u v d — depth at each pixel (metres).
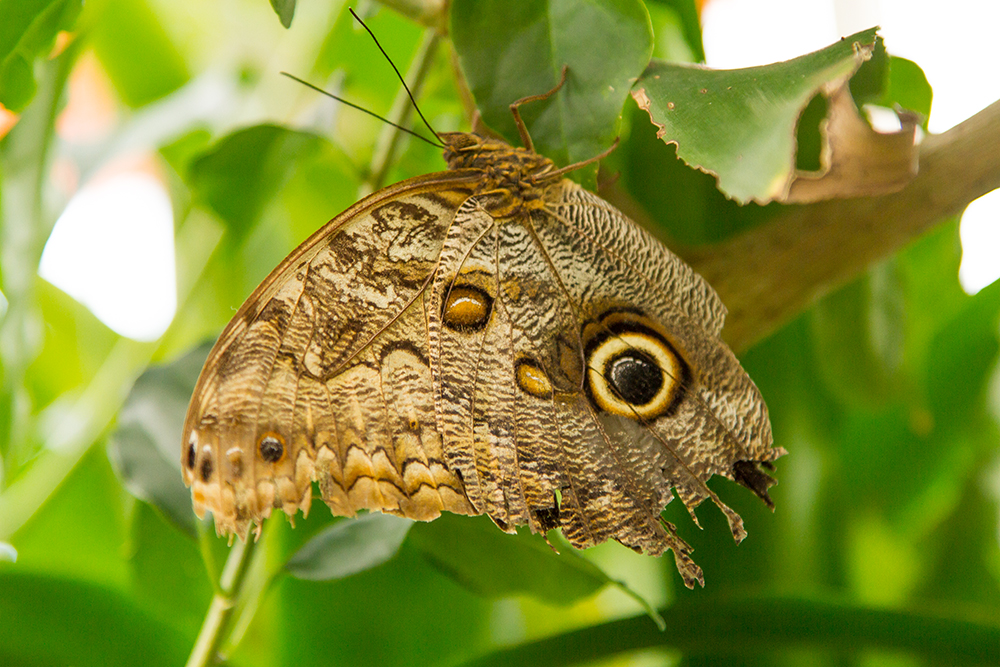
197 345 1.13
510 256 1.10
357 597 1.14
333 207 1.19
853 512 1.19
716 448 1.08
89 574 1.12
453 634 1.15
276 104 1.17
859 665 1.14
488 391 1.09
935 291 1.18
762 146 1.05
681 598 1.15
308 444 1.09
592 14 1.07
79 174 1.17
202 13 1.24
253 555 1.10
